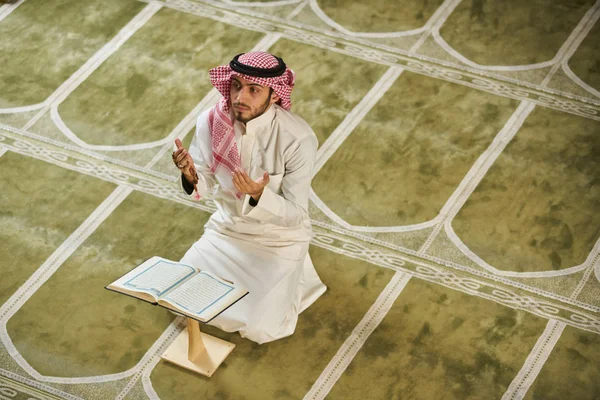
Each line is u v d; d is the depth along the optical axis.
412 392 4.16
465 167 5.40
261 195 3.85
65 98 5.89
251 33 6.52
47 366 4.25
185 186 4.12
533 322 4.48
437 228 5.02
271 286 4.19
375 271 4.75
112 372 4.22
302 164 4.01
